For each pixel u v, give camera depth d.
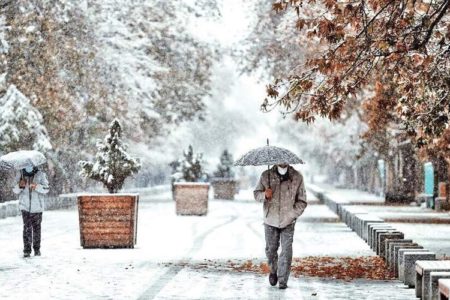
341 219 35.78
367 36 15.30
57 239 25.28
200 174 53.62
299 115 16.47
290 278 16.30
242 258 20.05
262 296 13.92
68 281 15.71
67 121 43.38
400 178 54.81
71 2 42.97
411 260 15.03
